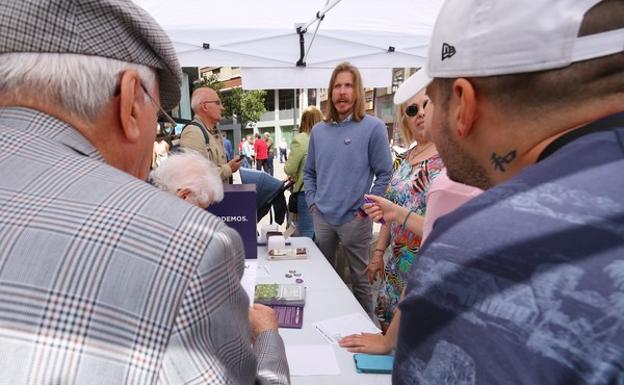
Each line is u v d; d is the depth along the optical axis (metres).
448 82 0.44
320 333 1.18
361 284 2.45
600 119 0.34
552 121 0.36
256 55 2.94
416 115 1.51
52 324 0.31
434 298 0.34
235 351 0.40
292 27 2.89
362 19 2.85
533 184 0.33
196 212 0.39
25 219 0.34
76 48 0.39
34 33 0.38
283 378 0.69
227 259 0.38
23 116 0.40
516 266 0.29
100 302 0.32
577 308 0.26
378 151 2.33
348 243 2.43
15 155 0.38
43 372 0.30
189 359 0.34
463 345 0.31
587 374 0.24
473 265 0.32
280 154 17.14
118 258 0.33
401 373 0.39
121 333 0.32
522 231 0.30
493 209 0.34
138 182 0.41
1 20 0.37
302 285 1.46
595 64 0.33
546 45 0.34
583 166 0.32
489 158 0.42
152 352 0.32
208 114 2.86
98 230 0.34
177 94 0.56
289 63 3.04
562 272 0.27
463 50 0.39
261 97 20.53
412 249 1.49
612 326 0.24
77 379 0.31
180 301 0.33
